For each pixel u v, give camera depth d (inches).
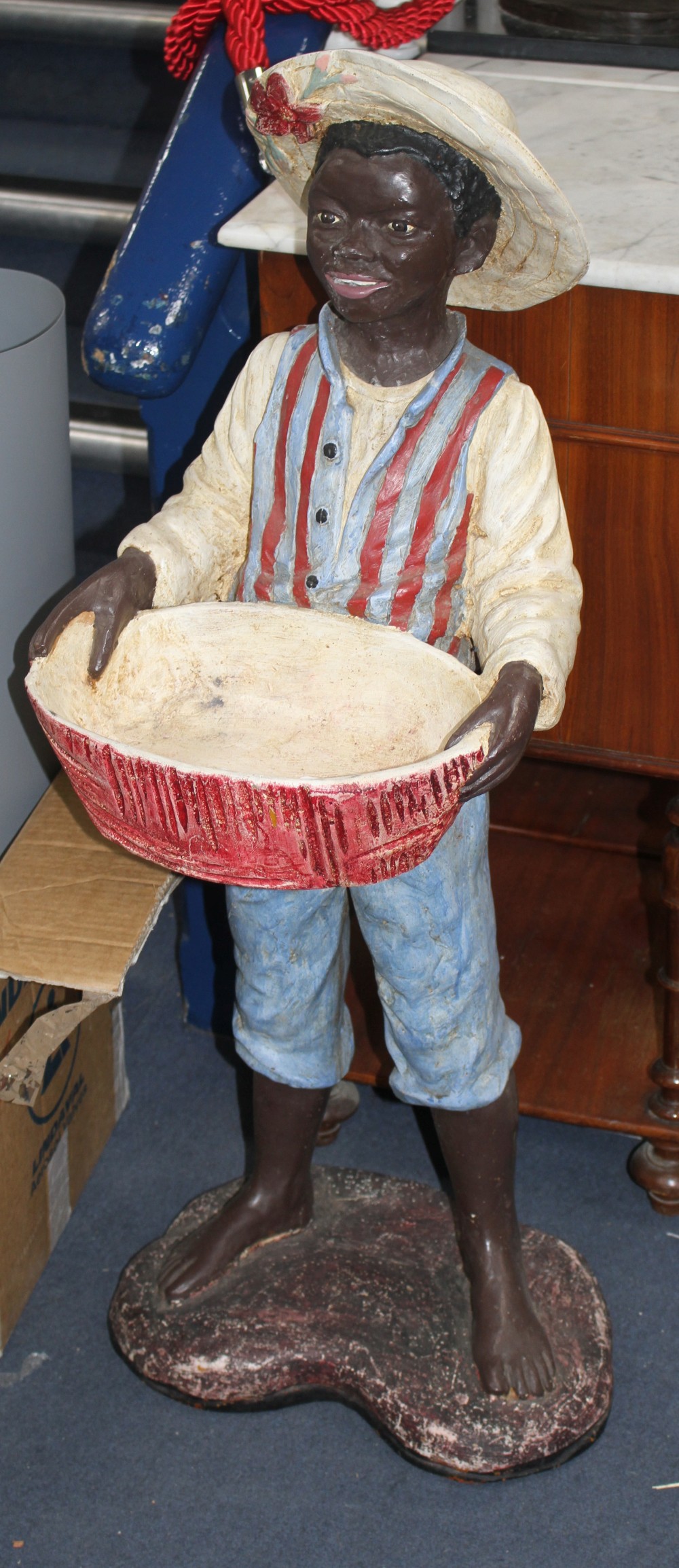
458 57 97.8
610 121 87.5
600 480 76.5
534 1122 101.3
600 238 72.6
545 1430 79.7
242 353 87.5
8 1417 83.8
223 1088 103.4
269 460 67.7
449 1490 80.3
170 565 68.3
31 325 85.7
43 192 136.3
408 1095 77.4
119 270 82.4
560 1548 77.7
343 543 66.2
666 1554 77.4
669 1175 93.5
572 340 73.3
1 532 77.8
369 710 67.4
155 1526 78.8
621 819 114.7
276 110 60.1
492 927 74.2
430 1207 90.1
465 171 59.6
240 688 68.7
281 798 55.6
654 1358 86.5
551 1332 83.5
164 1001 110.3
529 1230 89.4
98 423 135.3
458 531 65.6
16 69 140.0
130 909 76.6
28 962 73.8
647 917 107.5
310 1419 84.0
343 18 79.2
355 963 104.1
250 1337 83.6
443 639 67.7
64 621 65.3
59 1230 93.0
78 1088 92.7
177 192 83.7
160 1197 95.7
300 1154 85.2
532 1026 99.9
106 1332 88.1
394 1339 83.0
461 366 65.2
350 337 64.9
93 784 60.0
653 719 82.2
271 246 76.0
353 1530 78.6
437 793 57.0
